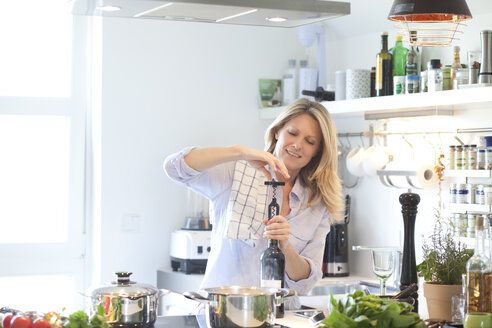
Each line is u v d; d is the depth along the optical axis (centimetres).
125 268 411
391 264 247
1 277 407
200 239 396
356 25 415
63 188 420
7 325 181
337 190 275
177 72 423
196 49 428
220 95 435
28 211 414
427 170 358
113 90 408
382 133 396
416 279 237
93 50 421
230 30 437
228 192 267
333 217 285
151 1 210
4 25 410
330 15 231
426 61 373
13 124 411
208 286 268
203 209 419
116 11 227
